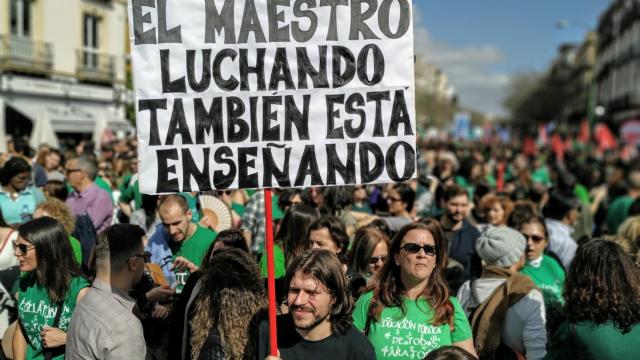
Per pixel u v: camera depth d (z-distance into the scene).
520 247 3.99
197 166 3.38
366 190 9.12
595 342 3.12
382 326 3.35
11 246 4.71
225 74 3.37
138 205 7.80
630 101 51.81
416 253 3.31
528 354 3.74
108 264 3.18
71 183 7.04
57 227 3.63
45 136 15.13
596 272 3.17
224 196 7.87
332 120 3.40
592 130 42.25
